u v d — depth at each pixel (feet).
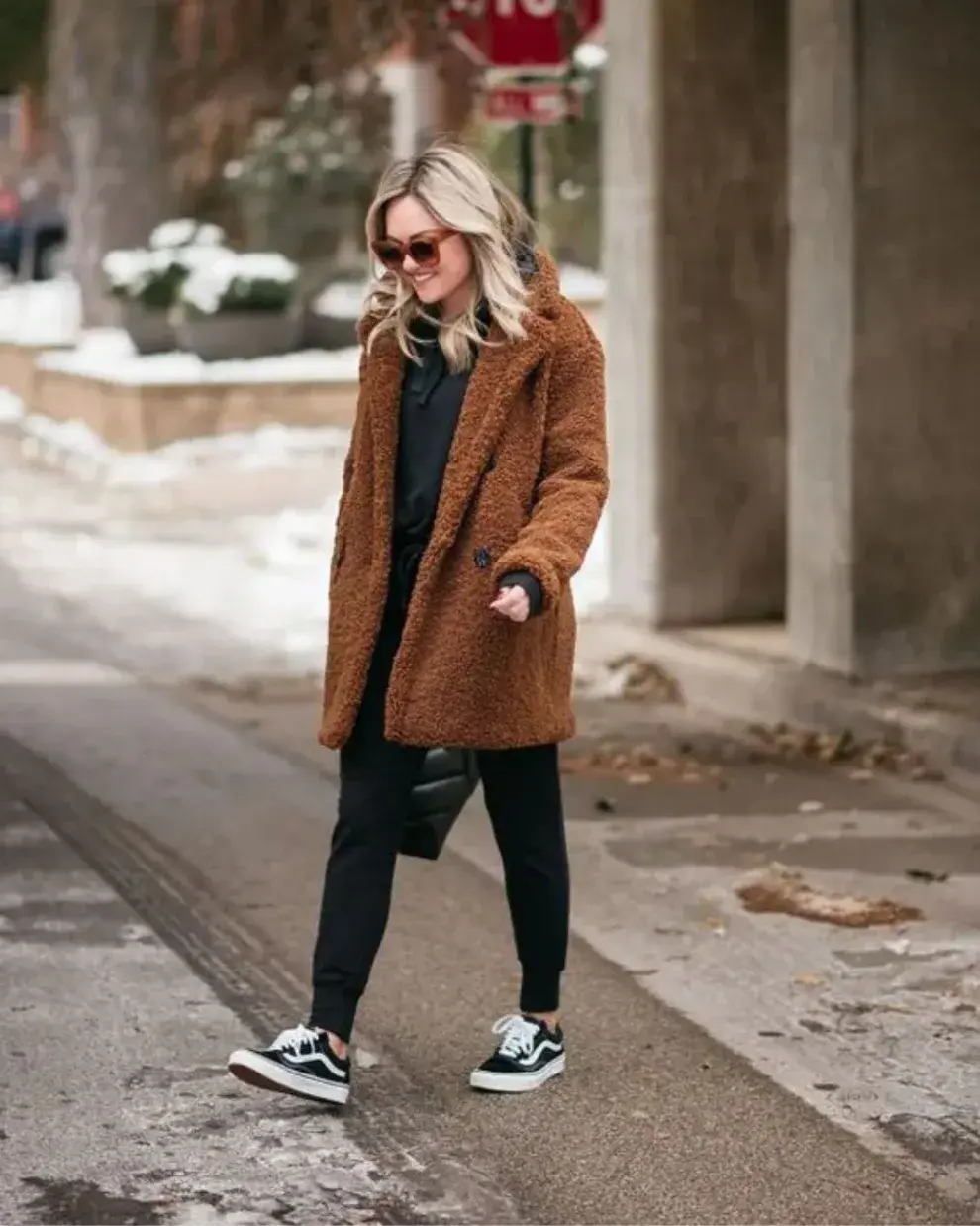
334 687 23.71
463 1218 21.42
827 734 42.75
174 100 117.80
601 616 53.62
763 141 51.19
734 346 51.57
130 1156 22.84
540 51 49.70
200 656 54.54
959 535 44.83
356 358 99.55
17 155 216.33
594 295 96.99
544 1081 24.97
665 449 51.37
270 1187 22.07
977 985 28.35
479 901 32.45
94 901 32.40
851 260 43.70
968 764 39.58
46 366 106.93
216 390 93.30
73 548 74.79
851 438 44.16
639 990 28.25
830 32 43.78
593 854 34.86
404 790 23.81
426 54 82.38
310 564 69.77
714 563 51.96
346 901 23.82
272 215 112.68
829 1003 27.71
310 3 111.14
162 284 101.91
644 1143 23.31
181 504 85.97
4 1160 22.70
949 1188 22.22
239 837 36.40
